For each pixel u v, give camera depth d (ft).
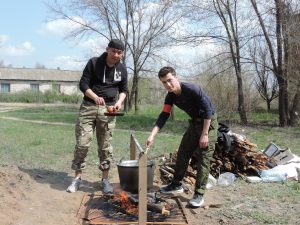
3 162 14.17
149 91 66.08
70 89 110.42
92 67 10.03
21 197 9.31
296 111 35.09
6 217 8.07
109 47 9.82
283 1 32.37
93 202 9.43
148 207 8.68
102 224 7.92
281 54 34.01
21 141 20.63
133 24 52.39
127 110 55.83
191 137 9.70
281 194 10.78
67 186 10.76
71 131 27.27
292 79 34.09
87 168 13.60
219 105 40.55
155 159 14.11
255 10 34.22
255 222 8.61
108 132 10.28
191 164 12.12
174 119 39.55
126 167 9.68
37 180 11.01
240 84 36.37
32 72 109.81
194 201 9.29
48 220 8.28
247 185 11.79
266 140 24.62
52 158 15.70
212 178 11.84
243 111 36.47
